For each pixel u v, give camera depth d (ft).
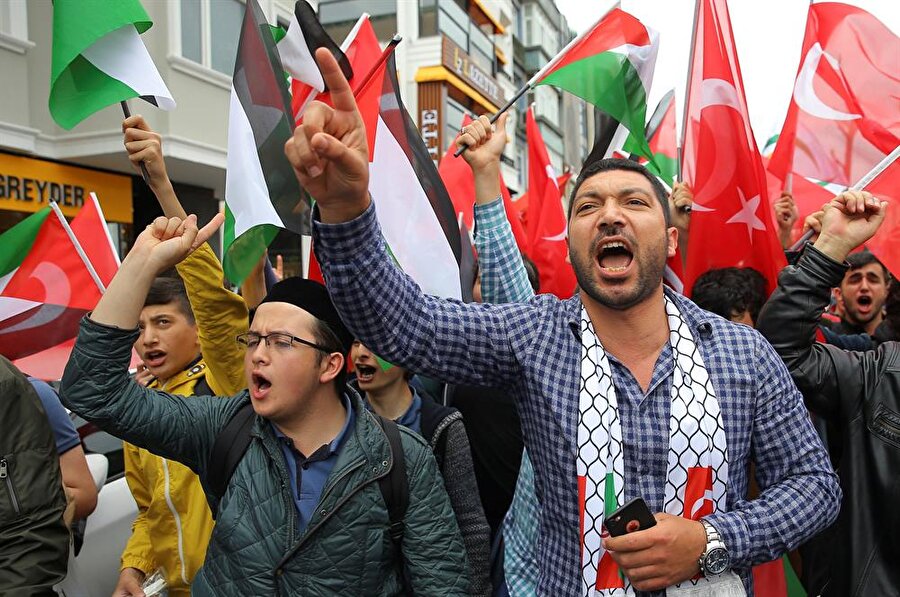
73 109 6.77
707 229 8.87
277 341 5.68
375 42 8.71
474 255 10.50
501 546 7.34
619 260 4.94
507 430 7.92
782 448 4.86
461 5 78.28
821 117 10.41
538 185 14.43
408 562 5.78
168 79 30.53
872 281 12.34
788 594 7.33
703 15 8.87
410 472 5.85
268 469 5.62
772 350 5.01
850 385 6.14
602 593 4.57
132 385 5.62
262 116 7.28
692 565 4.36
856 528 6.03
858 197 5.98
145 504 8.22
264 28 7.44
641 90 9.59
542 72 8.79
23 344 9.75
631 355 4.96
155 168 6.60
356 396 6.17
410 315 4.85
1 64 26.17
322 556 5.41
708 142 8.83
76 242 8.80
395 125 8.20
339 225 4.42
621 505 4.63
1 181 26.99
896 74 9.86
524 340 5.07
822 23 10.40
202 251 7.16
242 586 5.38
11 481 5.52
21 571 5.35
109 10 6.55
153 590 7.63
